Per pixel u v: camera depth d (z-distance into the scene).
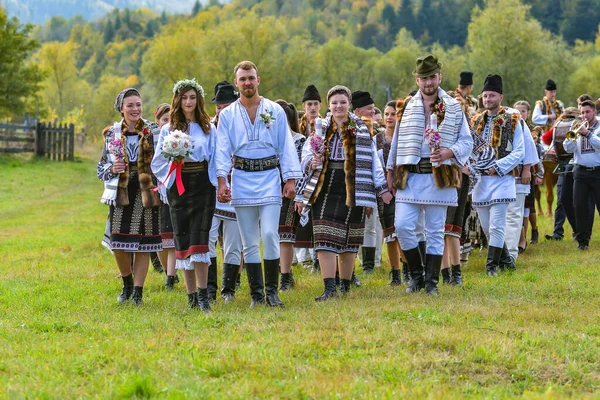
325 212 10.33
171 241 11.53
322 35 184.38
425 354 7.06
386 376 6.42
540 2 155.00
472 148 10.66
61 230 20.39
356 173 10.29
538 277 11.94
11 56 54.62
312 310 9.05
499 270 12.94
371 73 97.38
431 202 10.18
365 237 13.05
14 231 20.28
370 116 12.28
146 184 10.01
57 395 6.08
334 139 10.39
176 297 10.74
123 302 10.27
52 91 111.94
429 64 10.11
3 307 10.12
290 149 9.80
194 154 9.42
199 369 6.64
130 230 10.09
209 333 8.00
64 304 10.23
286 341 7.45
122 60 195.75
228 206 10.56
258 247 9.93
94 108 111.94
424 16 174.88
